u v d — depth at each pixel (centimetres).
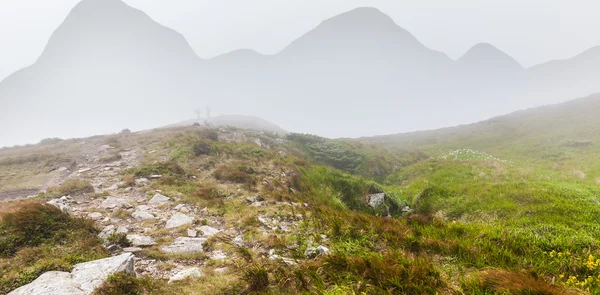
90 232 717
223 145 2064
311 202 1220
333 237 734
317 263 550
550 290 400
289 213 958
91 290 435
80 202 990
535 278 459
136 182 1238
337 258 548
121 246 657
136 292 449
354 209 1378
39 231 644
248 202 1067
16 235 612
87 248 615
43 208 722
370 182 1570
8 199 1096
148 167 1409
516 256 577
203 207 994
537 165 1966
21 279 462
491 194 1150
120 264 509
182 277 514
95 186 1188
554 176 1509
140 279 482
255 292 458
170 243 695
